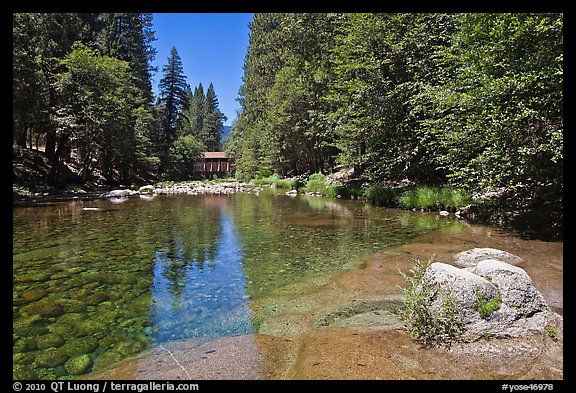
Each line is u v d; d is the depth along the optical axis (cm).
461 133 996
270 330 414
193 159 5803
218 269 660
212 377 317
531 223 920
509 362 322
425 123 1305
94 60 2458
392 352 350
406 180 1867
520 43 835
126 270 654
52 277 612
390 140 1627
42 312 468
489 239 825
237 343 382
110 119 2603
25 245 852
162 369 332
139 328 423
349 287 548
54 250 801
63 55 2525
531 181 856
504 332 356
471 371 313
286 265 680
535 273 566
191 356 356
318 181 2500
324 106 2281
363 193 1866
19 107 1922
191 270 654
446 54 1180
